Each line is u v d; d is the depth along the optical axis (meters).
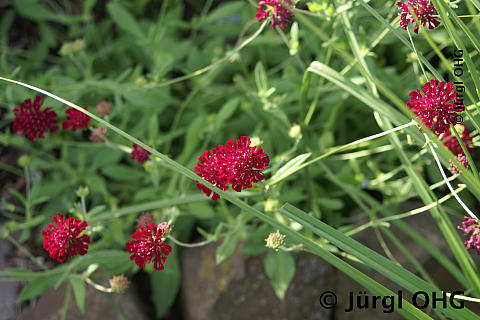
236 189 0.50
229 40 0.98
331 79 0.53
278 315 0.72
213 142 0.76
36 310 0.74
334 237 0.50
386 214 0.67
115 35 1.01
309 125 0.76
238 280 0.72
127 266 0.67
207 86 0.80
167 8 0.96
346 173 0.69
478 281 0.54
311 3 0.57
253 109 0.74
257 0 0.75
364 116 0.78
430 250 0.65
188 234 0.75
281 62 0.83
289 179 0.69
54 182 0.75
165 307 0.73
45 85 0.73
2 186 0.88
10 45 0.99
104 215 0.60
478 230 0.50
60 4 1.05
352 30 0.58
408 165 0.57
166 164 0.62
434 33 0.64
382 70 0.71
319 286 0.72
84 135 0.83
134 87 0.67
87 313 0.73
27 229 0.67
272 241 0.54
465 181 0.53
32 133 0.58
